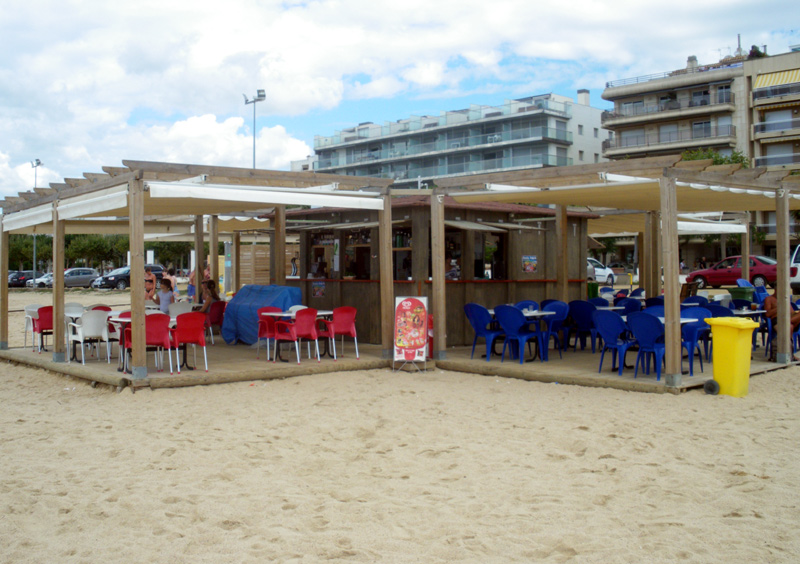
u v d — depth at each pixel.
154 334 9.69
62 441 6.93
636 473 5.79
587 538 4.46
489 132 74.25
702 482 5.54
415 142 81.00
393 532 4.60
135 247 9.20
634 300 12.79
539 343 12.09
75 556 4.22
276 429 7.39
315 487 5.52
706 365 10.74
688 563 4.09
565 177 9.52
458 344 13.56
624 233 19.80
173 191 8.99
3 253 13.42
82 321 10.82
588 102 74.44
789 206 12.09
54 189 11.38
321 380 10.27
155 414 8.05
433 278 11.53
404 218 13.18
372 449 6.66
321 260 15.26
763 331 12.15
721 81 51.34
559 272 13.20
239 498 5.25
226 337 14.02
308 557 4.21
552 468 5.97
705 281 32.19
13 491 5.42
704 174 9.34
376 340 13.78
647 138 55.00
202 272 15.89
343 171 88.19
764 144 49.19
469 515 4.90
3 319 13.42
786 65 48.66
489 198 11.48
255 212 15.34
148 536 4.53
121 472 5.90
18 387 10.13
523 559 4.18
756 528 4.60
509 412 8.08
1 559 4.17
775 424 7.30
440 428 7.38
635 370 9.67
